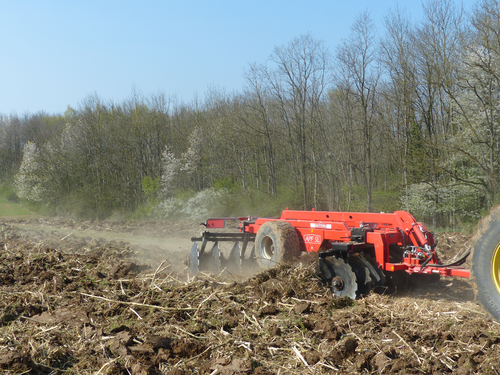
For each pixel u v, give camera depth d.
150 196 38.34
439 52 22.89
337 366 4.38
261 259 7.91
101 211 38.12
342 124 29.20
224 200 33.16
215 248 8.79
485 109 20.66
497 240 4.75
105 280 8.15
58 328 5.70
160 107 42.56
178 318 5.92
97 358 4.73
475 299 4.95
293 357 4.62
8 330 5.66
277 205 31.27
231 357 4.70
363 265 6.18
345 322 5.31
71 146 43.66
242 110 33.47
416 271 5.98
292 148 31.03
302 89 29.17
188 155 37.78
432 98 25.66
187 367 4.55
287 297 6.33
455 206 23.20
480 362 4.21
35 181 46.50
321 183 30.03
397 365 4.25
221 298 6.43
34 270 8.84
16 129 68.44
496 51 19.25
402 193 25.00
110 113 42.56
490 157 21.08
